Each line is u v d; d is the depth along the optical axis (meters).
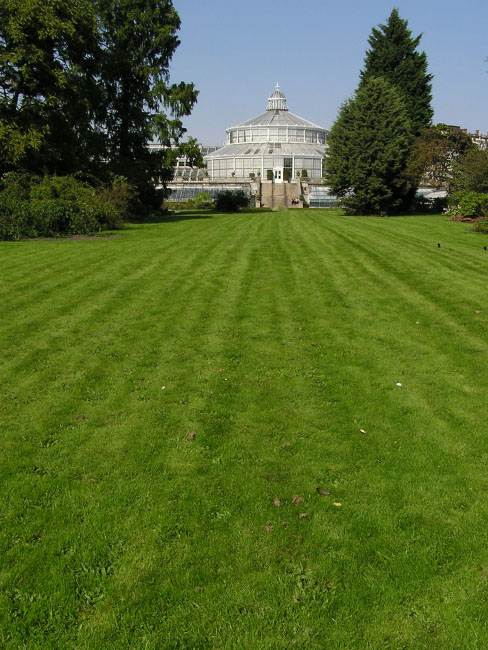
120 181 27.09
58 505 3.94
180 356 6.95
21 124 23.31
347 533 3.68
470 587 3.23
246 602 3.12
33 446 4.73
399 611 3.07
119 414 5.35
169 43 32.56
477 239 18.45
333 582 3.27
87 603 3.12
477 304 9.48
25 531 3.66
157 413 5.37
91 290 10.52
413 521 3.79
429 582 3.27
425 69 44.44
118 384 6.07
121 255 14.64
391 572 3.34
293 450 4.71
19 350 7.16
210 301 9.70
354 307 9.38
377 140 33.34
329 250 15.55
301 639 2.89
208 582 3.26
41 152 24.52
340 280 11.48
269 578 3.29
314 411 5.43
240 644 2.86
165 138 32.72
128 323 8.38
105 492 4.09
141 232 21.03
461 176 33.22
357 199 33.97
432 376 6.32
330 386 6.03
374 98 33.62
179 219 29.30
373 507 3.95
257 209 45.12
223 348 7.25
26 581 3.26
